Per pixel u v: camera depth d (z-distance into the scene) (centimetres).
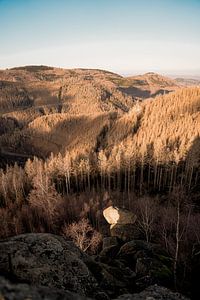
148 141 10381
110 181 9281
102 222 5741
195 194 6994
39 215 6197
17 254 1470
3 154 18038
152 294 1442
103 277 1794
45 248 1571
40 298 840
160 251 2847
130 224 4266
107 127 17175
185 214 5184
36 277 1382
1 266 1378
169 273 2178
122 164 8712
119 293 1725
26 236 1652
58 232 5609
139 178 9144
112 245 3612
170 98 16600
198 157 8288
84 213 6034
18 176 8700
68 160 8912
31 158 18475
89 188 8669
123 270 2297
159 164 8556
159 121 13612
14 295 811
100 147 13950
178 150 8494
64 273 1470
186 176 7819
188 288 2055
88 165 8856
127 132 14262
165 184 8262
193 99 15488
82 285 1471
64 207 6531
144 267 2208
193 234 3403
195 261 2452
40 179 7175
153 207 5609
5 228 5525
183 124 11312
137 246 2970
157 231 4059
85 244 4200
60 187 8856
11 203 7169
